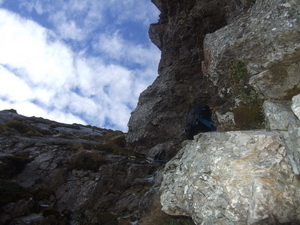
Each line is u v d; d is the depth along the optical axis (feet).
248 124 15.11
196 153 13.20
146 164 30.66
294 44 13.60
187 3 34.99
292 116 10.82
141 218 20.66
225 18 29.60
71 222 23.47
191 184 12.07
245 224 9.39
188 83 36.22
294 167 9.72
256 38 15.34
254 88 15.12
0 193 22.56
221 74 18.19
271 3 15.57
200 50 34.58
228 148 11.46
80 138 42.73
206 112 18.34
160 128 36.09
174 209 12.76
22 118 47.52
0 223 20.42
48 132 42.39
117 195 26.35
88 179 27.20
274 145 10.50
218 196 10.64
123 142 42.11
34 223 21.07
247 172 10.18
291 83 13.61
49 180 27.14
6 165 26.73
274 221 9.09
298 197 9.44
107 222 22.71
